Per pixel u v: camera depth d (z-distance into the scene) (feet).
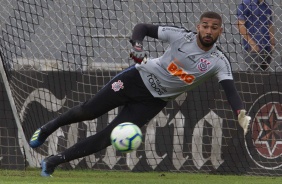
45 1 108.88
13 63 106.22
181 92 81.35
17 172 98.89
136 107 81.82
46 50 108.17
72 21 108.47
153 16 107.55
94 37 105.50
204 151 103.65
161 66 79.10
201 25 75.36
